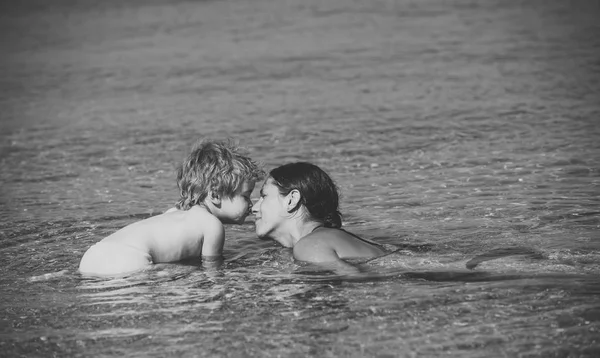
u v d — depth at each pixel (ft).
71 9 155.43
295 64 95.45
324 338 26.03
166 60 102.17
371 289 30.09
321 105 73.41
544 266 31.78
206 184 36.22
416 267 32.30
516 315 27.12
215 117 70.69
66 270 34.04
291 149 58.03
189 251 35.01
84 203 46.29
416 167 51.42
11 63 104.94
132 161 56.85
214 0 159.74
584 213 39.47
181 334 26.86
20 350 26.17
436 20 124.47
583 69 82.53
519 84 77.30
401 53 98.73
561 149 53.52
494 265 32.17
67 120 72.54
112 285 31.91
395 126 63.67
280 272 32.71
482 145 56.18
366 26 121.90
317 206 35.91
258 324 27.37
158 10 149.89
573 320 26.53
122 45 115.03
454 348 24.98
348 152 56.44
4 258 35.91
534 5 133.59
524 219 39.04
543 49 95.40
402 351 24.91
